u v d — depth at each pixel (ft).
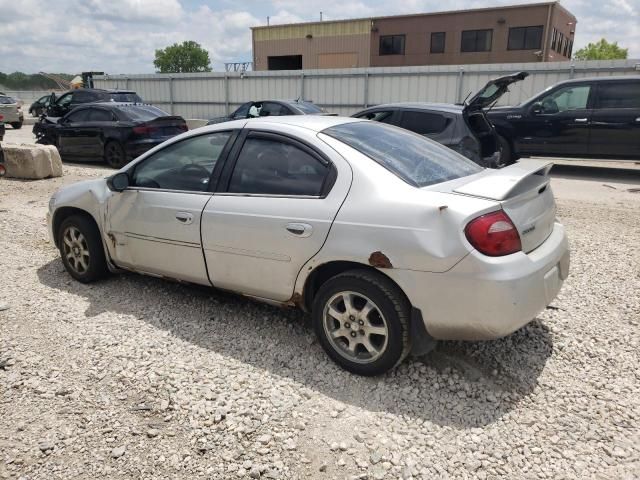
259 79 76.54
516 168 10.99
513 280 8.93
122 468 8.10
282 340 11.96
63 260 15.67
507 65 58.75
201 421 9.12
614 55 205.98
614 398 9.72
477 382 10.25
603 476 7.84
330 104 71.72
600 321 12.78
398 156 11.08
